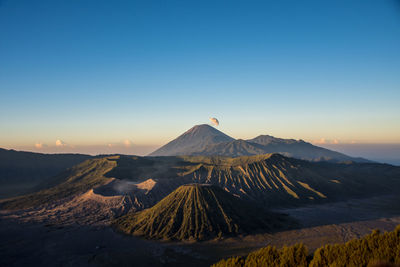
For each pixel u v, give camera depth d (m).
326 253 34.16
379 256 30.75
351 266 30.36
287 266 34.22
